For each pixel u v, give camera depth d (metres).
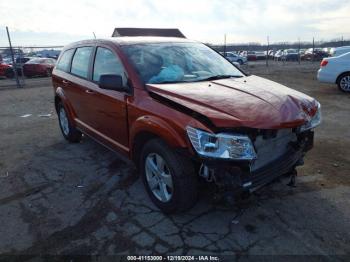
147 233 3.04
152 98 3.28
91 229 3.12
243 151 2.69
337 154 4.94
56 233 3.07
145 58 3.81
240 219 3.23
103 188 3.96
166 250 2.80
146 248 2.83
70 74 5.15
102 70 4.19
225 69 4.22
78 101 4.87
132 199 3.67
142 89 3.43
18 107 9.84
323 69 11.22
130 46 3.96
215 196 2.83
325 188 3.84
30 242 2.95
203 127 2.73
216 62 4.30
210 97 3.04
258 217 3.26
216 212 3.36
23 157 5.10
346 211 3.34
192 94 3.11
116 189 3.92
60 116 5.94
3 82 18.59
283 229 3.06
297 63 33.84
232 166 2.70
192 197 3.05
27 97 12.09
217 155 2.67
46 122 7.54
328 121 6.98
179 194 3.02
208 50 4.56
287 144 3.23
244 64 32.69
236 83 3.59
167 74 3.69
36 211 3.47
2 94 13.31
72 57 5.27
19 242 2.95
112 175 4.32
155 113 3.13
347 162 4.61
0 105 10.36
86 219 3.29
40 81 18.75
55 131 6.65
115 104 3.76
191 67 3.96
